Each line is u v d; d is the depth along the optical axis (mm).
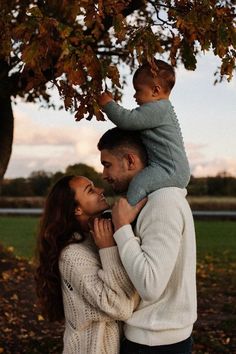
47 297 3203
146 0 5141
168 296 3008
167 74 3463
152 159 3203
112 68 3877
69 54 3824
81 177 3283
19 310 8375
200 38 4418
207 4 4406
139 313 3020
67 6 4324
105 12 4430
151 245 2896
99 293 2988
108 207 3258
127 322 3027
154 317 2979
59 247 3148
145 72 3451
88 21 4336
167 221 2930
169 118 3229
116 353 3094
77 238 3178
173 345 2980
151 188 3076
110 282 2979
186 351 3025
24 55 3883
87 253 3133
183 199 3066
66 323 3184
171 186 3121
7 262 10281
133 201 3029
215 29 4402
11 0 5164
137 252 2891
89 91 3816
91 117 3893
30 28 3906
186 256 3010
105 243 3027
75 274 3068
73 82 3822
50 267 3148
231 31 4352
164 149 3168
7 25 4887
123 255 2910
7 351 7035
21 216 28359
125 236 2938
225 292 10445
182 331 2992
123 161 3170
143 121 3160
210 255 15914
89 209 3229
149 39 4035
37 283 3236
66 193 3203
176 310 2986
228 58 4410
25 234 19781
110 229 3029
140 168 3180
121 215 2982
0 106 9008
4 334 7523
